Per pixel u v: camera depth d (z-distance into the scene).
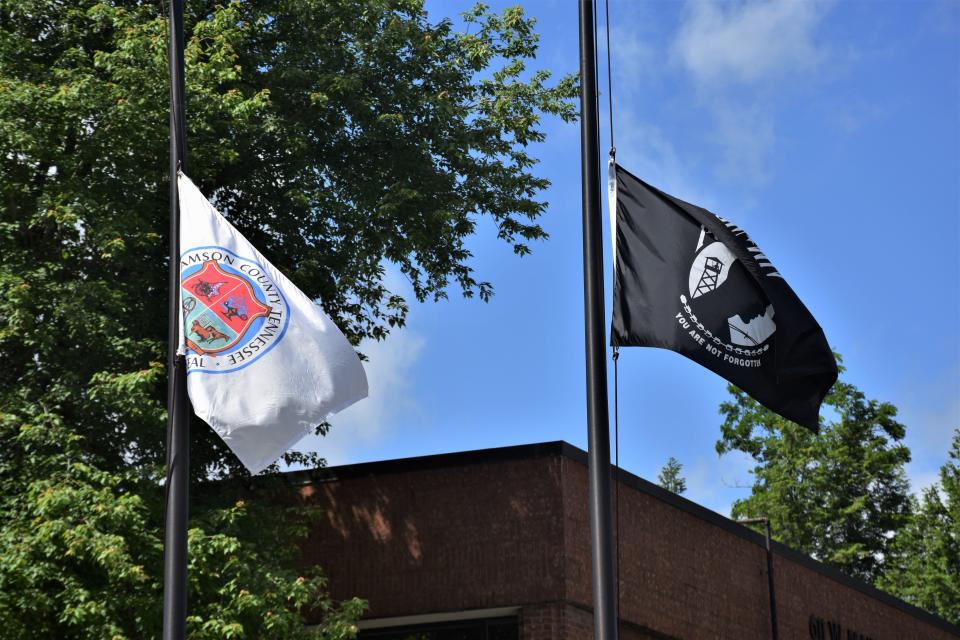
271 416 11.41
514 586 20.12
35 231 18.73
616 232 11.59
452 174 23.27
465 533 20.73
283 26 22.98
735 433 56.94
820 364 11.14
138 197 18.41
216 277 11.71
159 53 18.20
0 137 17.28
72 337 17.83
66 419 18.02
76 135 18.14
